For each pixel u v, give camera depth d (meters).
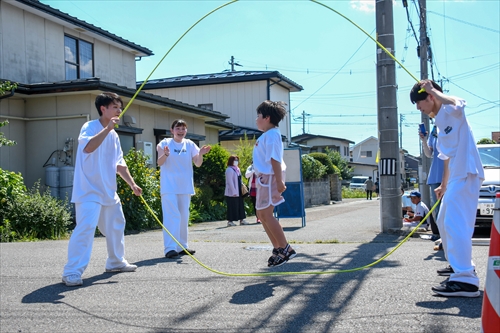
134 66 19.56
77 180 4.74
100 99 4.95
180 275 4.93
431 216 7.50
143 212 11.05
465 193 3.85
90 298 4.06
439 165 6.09
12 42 13.79
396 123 8.72
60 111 12.70
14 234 8.62
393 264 5.27
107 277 4.89
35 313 3.65
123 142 14.04
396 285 4.25
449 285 3.82
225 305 3.77
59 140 12.73
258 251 6.50
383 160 8.70
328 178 25.47
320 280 4.55
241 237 8.56
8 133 12.51
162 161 6.11
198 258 5.99
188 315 3.53
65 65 15.84
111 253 5.12
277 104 4.85
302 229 10.03
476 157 3.89
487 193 8.03
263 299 3.92
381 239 7.78
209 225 12.23
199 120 18.84
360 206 21.56
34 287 4.49
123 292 4.24
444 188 4.54
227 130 23.23
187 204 6.40
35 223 9.05
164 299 3.98
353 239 7.90
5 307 3.82
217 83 25.39
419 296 3.87
